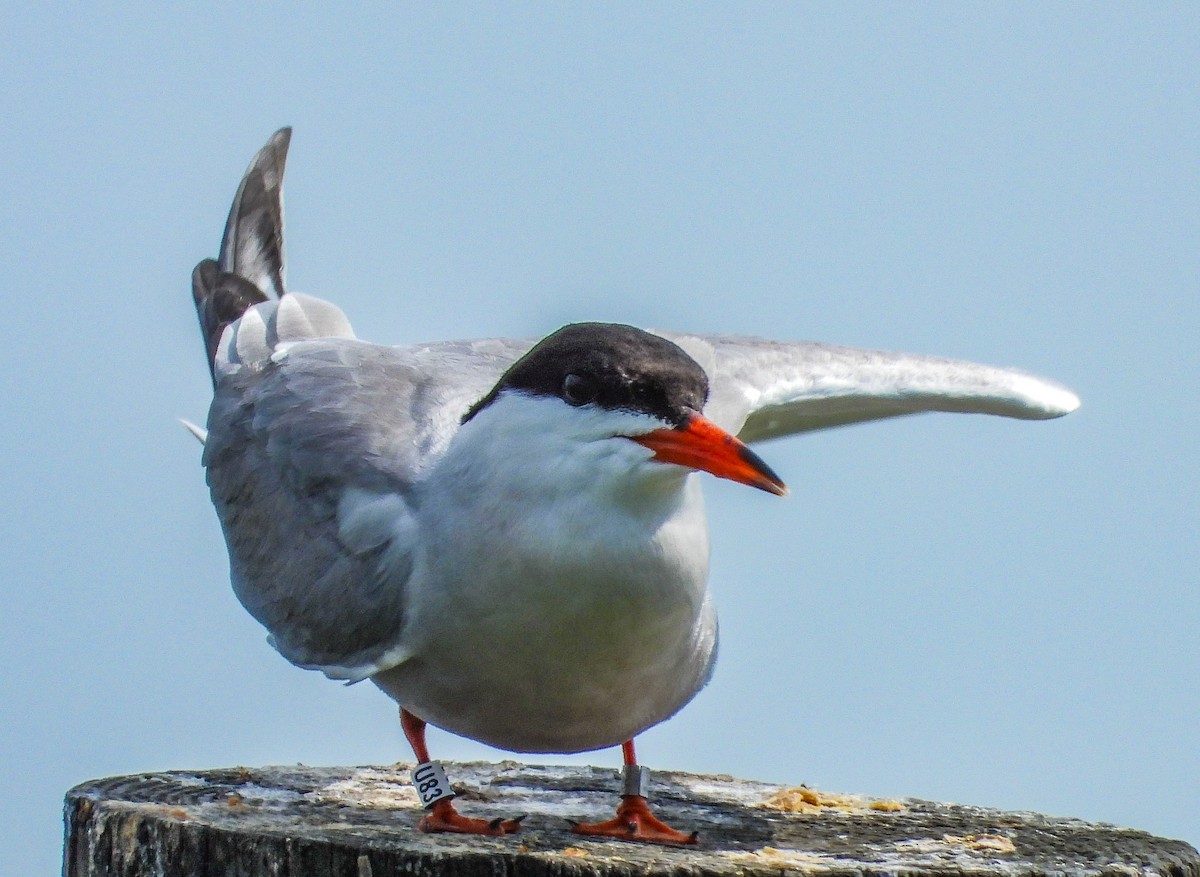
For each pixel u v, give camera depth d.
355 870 9.01
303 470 10.88
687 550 9.45
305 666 10.64
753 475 8.91
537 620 9.41
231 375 12.55
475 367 11.45
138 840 9.59
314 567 10.64
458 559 9.56
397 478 10.31
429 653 9.95
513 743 10.36
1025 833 10.66
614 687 9.73
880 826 10.85
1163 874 9.75
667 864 9.00
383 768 12.20
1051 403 13.59
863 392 12.88
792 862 9.36
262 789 11.24
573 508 9.20
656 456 9.07
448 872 8.90
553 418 9.22
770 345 13.01
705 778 12.49
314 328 12.87
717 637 10.70
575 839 10.02
